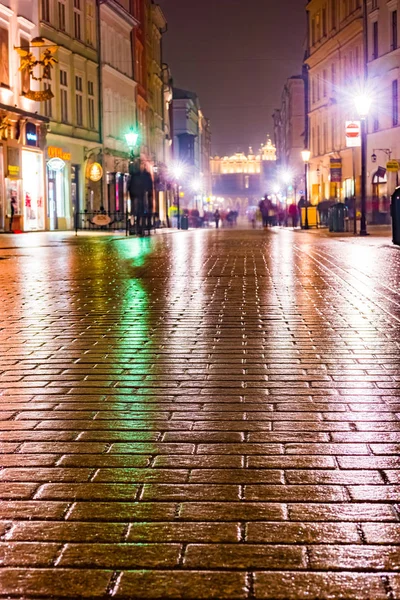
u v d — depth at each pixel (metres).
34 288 11.02
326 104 55.97
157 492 3.14
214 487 3.19
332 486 3.19
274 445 3.75
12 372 5.46
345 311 8.37
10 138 32.62
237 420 4.19
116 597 2.30
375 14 44.16
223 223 75.75
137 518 2.87
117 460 3.56
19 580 2.40
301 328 7.26
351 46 49.47
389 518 2.86
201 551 2.58
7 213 32.22
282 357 5.88
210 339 6.73
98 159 44.50
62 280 12.16
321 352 6.06
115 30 48.50
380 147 44.00
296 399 4.62
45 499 3.08
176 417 4.26
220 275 12.84
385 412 4.32
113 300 9.59
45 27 36.28
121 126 49.97
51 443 3.82
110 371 5.45
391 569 2.45
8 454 3.65
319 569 2.45
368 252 18.31
